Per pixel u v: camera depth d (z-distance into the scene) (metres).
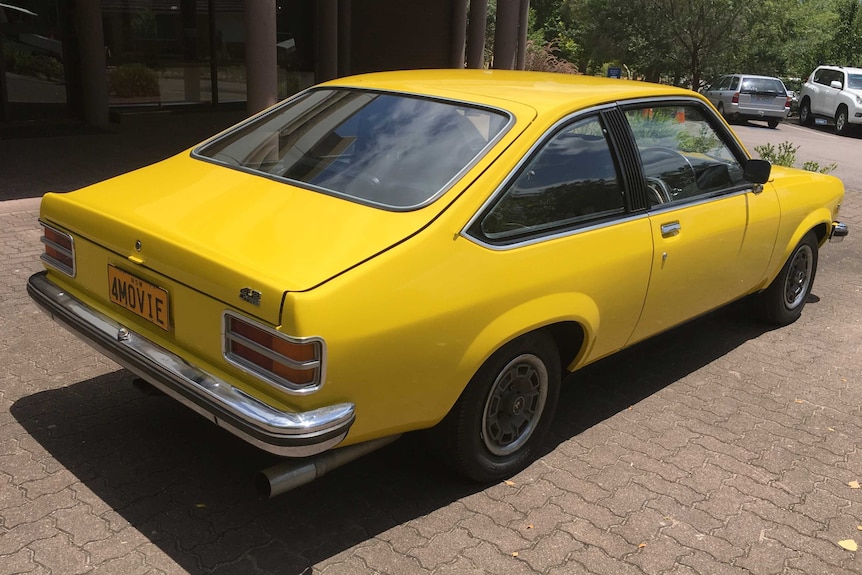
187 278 2.71
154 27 12.84
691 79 28.38
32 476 3.19
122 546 2.81
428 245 2.79
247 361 2.59
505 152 3.11
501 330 3.01
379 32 16.42
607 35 29.27
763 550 3.07
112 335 2.99
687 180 4.16
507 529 3.08
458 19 17.08
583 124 3.48
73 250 3.27
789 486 3.53
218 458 3.42
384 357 2.66
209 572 2.72
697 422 4.08
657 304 3.92
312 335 2.45
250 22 7.88
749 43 27.22
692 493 3.42
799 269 5.51
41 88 11.21
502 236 3.05
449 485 3.35
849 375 4.81
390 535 2.99
